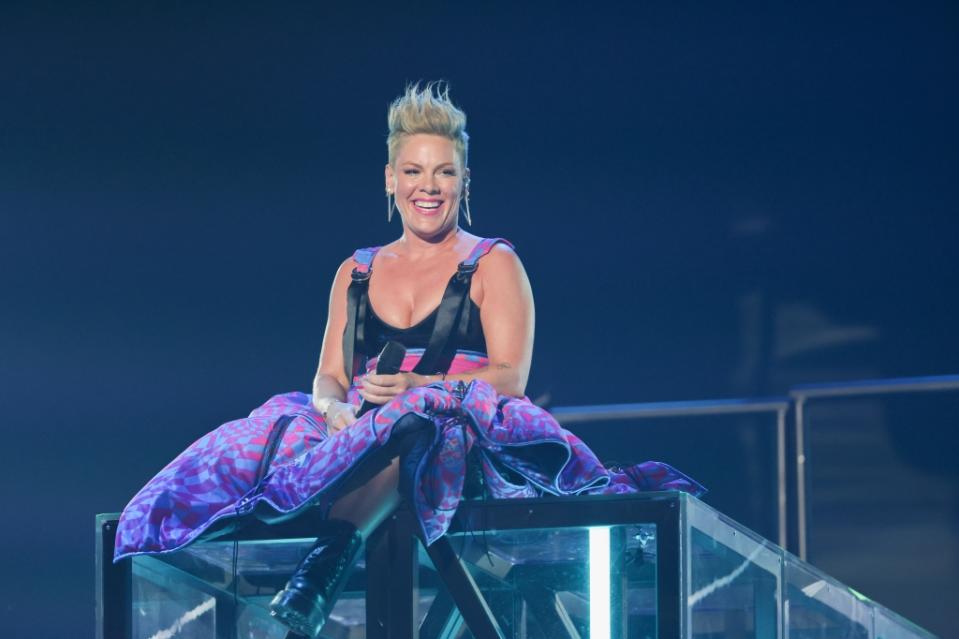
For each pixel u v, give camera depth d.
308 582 10.73
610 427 20.58
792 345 22.19
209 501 11.49
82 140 22.88
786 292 22.23
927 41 21.47
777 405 19.73
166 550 11.23
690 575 10.80
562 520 11.01
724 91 22.19
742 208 22.30
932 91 21.53
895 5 21.48
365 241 22.67
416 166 12.52
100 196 22.86
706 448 20.55
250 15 22.70
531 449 11.49
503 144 22.64
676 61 22.25
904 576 19.48
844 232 22.02
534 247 22.72
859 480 19.56
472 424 11.27
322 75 22.67
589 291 22.66
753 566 11.48
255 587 12.07
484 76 22.56
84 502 22.72
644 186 22.48
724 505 20.53
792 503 19.62
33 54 22.86
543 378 22.73
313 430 12.06
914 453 19.45
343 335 12.73
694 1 22.08
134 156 22.84
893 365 21.88
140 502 11.45
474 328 12.29
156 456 22.73
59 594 22.58
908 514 19.48
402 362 12.04
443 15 22.52
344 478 10.99
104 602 11.51
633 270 22.56
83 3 22.77
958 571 19.27
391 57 22.59
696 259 22.44
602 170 22.53
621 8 22.27
